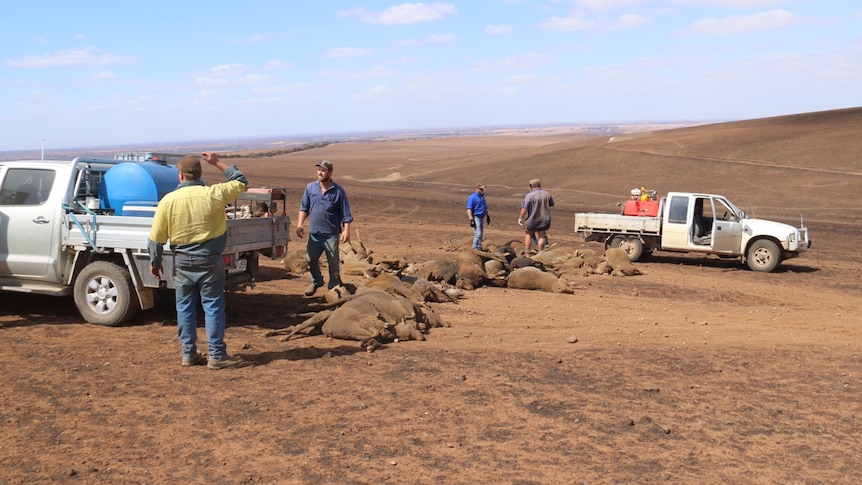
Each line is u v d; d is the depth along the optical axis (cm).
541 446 562
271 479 494
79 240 917
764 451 566
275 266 1520
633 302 1305
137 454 530
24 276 952
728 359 852
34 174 960
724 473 522
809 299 1454
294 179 5072
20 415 598
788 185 4994
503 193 5409
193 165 737
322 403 646
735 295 1463
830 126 7588
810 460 550
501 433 587
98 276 909
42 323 923
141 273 895
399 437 572
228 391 673
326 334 902
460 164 8431
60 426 578
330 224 1112
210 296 734
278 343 863
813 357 874
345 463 521
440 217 3153
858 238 2941
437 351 849
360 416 616
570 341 920
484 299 1262
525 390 702
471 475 507
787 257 1880
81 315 971
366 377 728
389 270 1338
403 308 945
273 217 1024
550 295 1341
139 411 616
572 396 688
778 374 790
